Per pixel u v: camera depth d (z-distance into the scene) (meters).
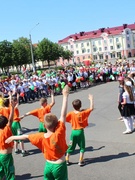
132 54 105.44
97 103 17.05
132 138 9.28
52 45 85.31
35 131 11.59
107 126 11.20
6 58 69.81
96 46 108.81
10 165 5.87
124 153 7.93
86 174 6.74
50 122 4.59
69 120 7.35
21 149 8.85
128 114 9.78
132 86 11.48
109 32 106.75
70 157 8.00
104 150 8.34
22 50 74.19
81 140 7.24
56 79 24.50
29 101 21.81
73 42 113.12
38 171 7.27
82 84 27.31
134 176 6.39
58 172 4.60
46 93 23.61
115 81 29.86
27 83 22.22
